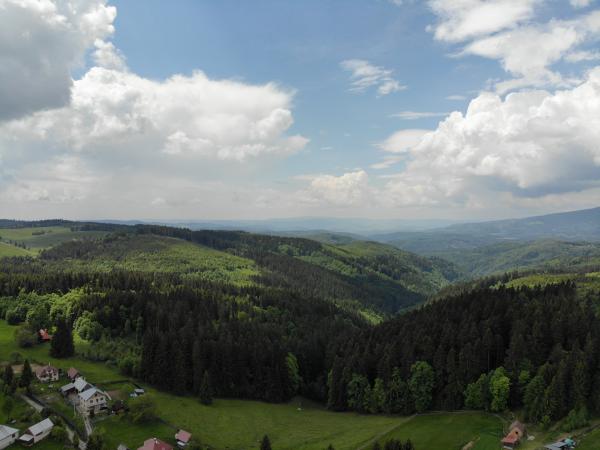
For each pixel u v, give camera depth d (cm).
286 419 13700
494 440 10569
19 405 11981
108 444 10494
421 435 11525
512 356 12650
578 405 10600
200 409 13488
